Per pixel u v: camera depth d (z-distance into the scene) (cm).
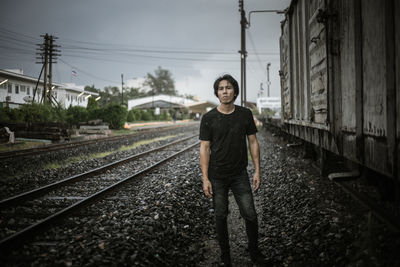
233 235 394
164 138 1969
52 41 2916
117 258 284
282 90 1028
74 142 1538
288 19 783
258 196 562
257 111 4353
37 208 480
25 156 1059
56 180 698
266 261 299
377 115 282
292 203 465
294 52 738
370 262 250
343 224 339
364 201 345
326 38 412
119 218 409
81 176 691
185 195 520
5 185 633
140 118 4900
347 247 288
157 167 841
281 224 400
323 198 457
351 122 351
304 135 716
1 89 3397
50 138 1628
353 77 339
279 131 1529
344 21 367
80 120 2734
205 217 448
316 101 498
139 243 318
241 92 2367
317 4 482
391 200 343
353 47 338
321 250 301
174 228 376
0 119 1900
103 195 539
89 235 344
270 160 878
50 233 369
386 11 253
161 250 317
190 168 776
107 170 811
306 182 565
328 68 412
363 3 310
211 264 318
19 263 290
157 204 453
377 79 280
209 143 301
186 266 307
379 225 290
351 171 441
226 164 292
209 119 293
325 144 509
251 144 302
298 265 289
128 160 962
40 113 2216
